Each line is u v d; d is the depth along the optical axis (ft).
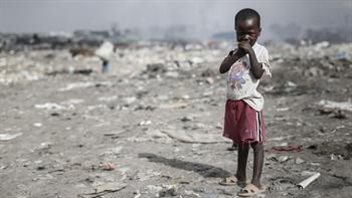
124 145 33.55
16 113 50.57
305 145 30.66
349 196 20.61
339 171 24.25
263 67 20.92
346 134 33.24
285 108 46.62
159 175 25.36
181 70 88.12
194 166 26.89
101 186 23.38
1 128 42.24
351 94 52.65
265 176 24.13
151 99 58.18
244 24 20.61
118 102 57.00
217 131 37.37
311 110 44.42
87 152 31.76
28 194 22.94
